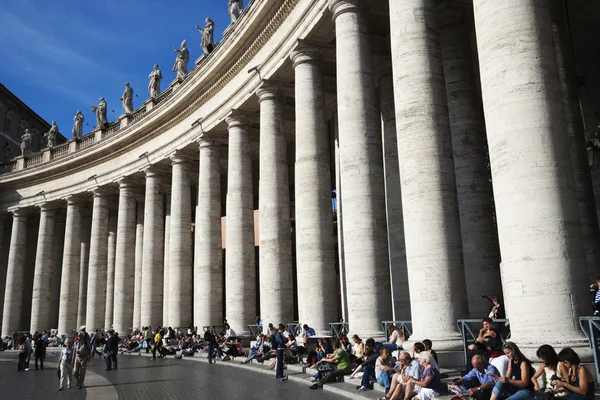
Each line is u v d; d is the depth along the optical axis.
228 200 27.94
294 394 13.54
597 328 9.01
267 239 23.38
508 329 13.38
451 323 12.85
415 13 14.86
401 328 15.75
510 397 8.72
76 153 44.81
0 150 61.53
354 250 16.77
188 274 33.81
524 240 9.95
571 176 10.20
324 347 17.09
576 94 14.99
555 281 9.61
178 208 34.47
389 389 11.63
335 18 18.95
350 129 17.55
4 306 47.94
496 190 10.59
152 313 36.16
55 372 24.72
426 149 13.83
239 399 13.04
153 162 38.03
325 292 19.84
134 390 16.03
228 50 27.73
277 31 24.44
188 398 13.66
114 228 47.75
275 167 24.22
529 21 10.68
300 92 21.56
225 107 29.59
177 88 34.03
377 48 21.61
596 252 14.09
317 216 20.36
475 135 17.75
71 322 43.97
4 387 18.75
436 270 13.12
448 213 13.54
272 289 22.78
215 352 24.94
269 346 21.34
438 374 10.37
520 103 10.35
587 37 19.75
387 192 21.55
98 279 42.16
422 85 14.27
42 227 47.97
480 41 11.34
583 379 7.76
